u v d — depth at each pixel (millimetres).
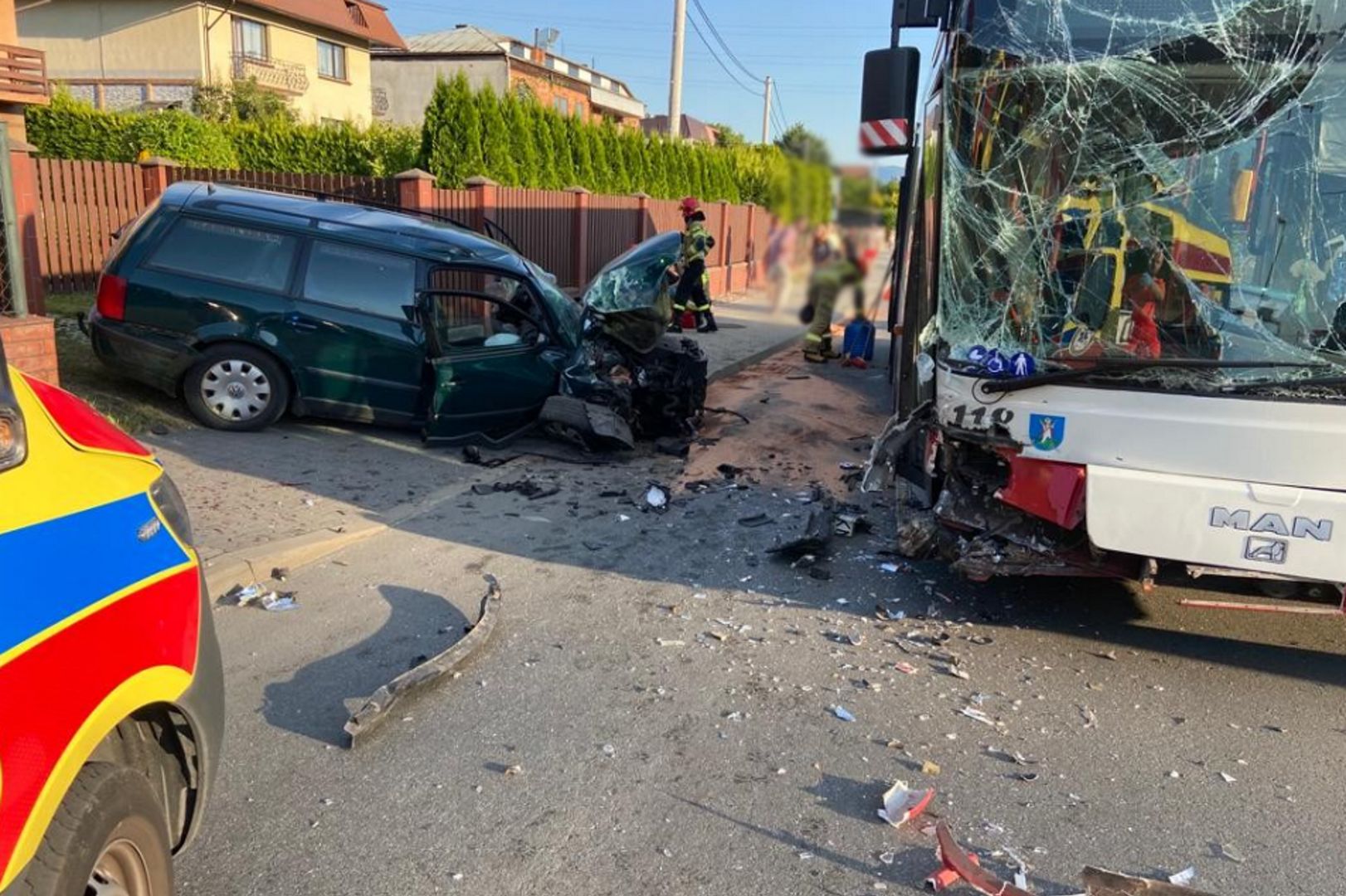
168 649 2438
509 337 8508
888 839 3436
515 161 19312
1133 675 4770
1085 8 4484
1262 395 4281
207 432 8016
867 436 9570
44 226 12406
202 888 3049
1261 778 3900
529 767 3787
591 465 8305
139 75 33406
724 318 17438
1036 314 4684
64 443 2355
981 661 4875
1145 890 3084
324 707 4152
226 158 21328
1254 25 4297
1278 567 4266
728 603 5500
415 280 8250
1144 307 4531
